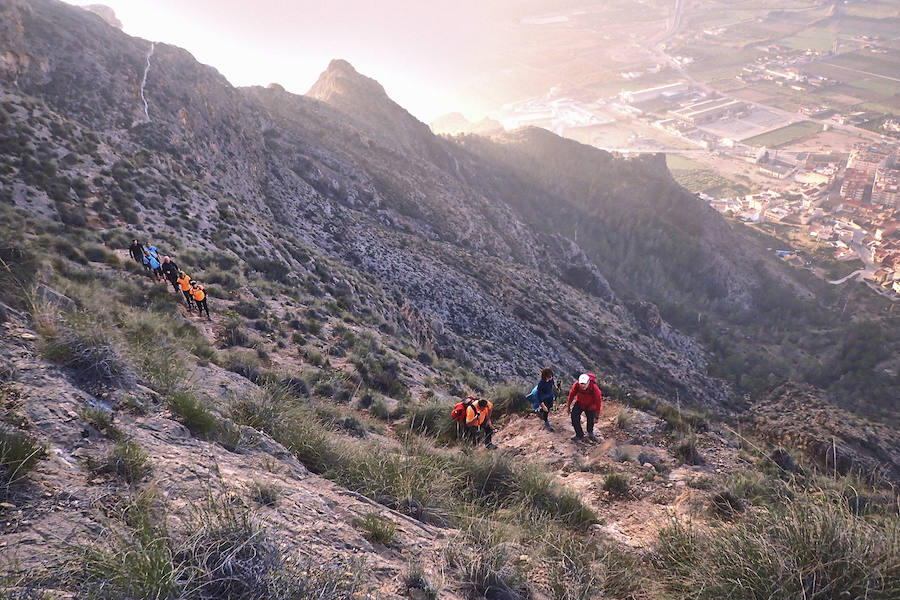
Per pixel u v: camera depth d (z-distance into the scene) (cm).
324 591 313
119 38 4603
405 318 3158
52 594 264
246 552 314
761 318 15275
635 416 1127
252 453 552
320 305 2261
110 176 2472
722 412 5569
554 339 5262
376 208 6700
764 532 439
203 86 5047
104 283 1426
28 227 1655
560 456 1007
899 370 11456
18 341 546
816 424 2838
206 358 1042
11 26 3622
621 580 500
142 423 499
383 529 448
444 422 1144
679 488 830
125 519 341
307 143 6900
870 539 410
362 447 721
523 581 452
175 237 2208
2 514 320
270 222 3812
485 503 701
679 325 13488
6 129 2275
